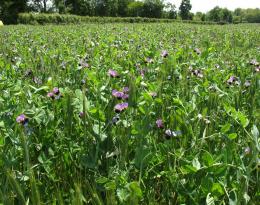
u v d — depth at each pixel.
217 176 2.00
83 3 78.12
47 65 4.98
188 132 2.55
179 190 2.06
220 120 3.04
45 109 2.89
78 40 10.16
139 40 9.52
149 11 85.69
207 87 3.53
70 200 2.10
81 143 2.68
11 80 3.82
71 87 3.71
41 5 80.12
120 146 2.32
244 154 2.24
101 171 2.39
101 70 3.90
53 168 2.50
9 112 2.74
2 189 1.98
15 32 15.15
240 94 3.42
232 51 8.32
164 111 2.93
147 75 4.26
